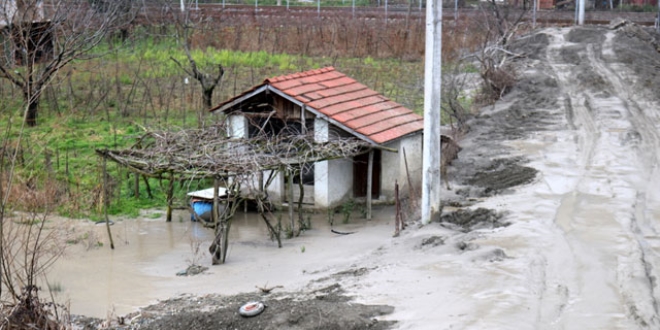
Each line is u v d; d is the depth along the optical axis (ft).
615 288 35.09
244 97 57.21
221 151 49.32
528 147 66.13
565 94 88.74
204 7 134.92
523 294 34.63
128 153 50.88
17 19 71.26
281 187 56.59
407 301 34.58
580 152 64.03
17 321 31.60
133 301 38.73
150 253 46.80
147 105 81.30
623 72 99.04
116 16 93.56
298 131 56.90
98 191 56.24
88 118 76.54
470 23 130.11
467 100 86.94
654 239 42.27
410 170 58.03
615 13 163.94
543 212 47.16
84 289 40.50
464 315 32.50
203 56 104.88
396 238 46.29
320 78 62.03
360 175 58.03
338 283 38.40
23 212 52.47
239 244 48.62
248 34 121.29
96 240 48.57
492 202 49.83
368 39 119.55
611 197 50.52
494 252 40.06
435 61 45.98
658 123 74.90
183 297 38.81
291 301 35.86
